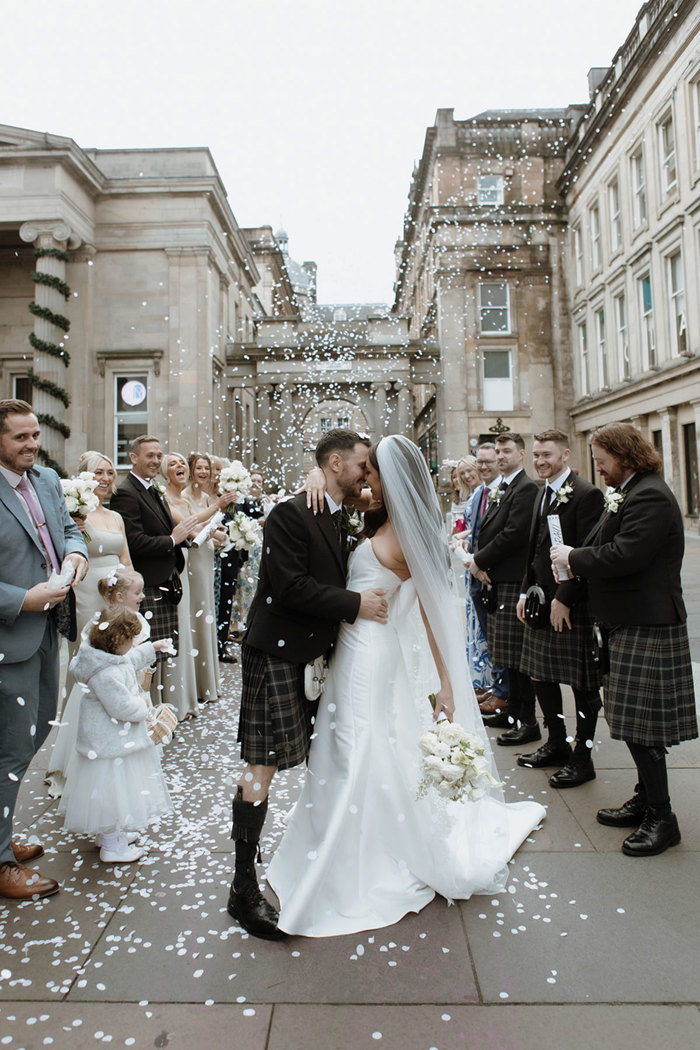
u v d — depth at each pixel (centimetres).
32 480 323
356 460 285
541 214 2653
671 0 1811
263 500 778
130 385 2162
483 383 2647
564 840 329
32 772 435
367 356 2483
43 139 1986
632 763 431
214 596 655
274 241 3869
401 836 278
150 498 496
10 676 294
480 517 578
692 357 1802
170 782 405
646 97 2028
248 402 2819
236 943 253
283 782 404
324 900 268
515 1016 213
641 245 2086
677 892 282
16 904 282
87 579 440
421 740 264
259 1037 207
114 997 225
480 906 275
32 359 2253
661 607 320
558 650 406
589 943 249
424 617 295
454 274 2641
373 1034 206
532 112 2933
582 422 2589
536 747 471
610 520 341
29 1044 205
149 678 381
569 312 2659
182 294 2183
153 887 296
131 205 2194
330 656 293
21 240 2169
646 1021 211
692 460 1916
